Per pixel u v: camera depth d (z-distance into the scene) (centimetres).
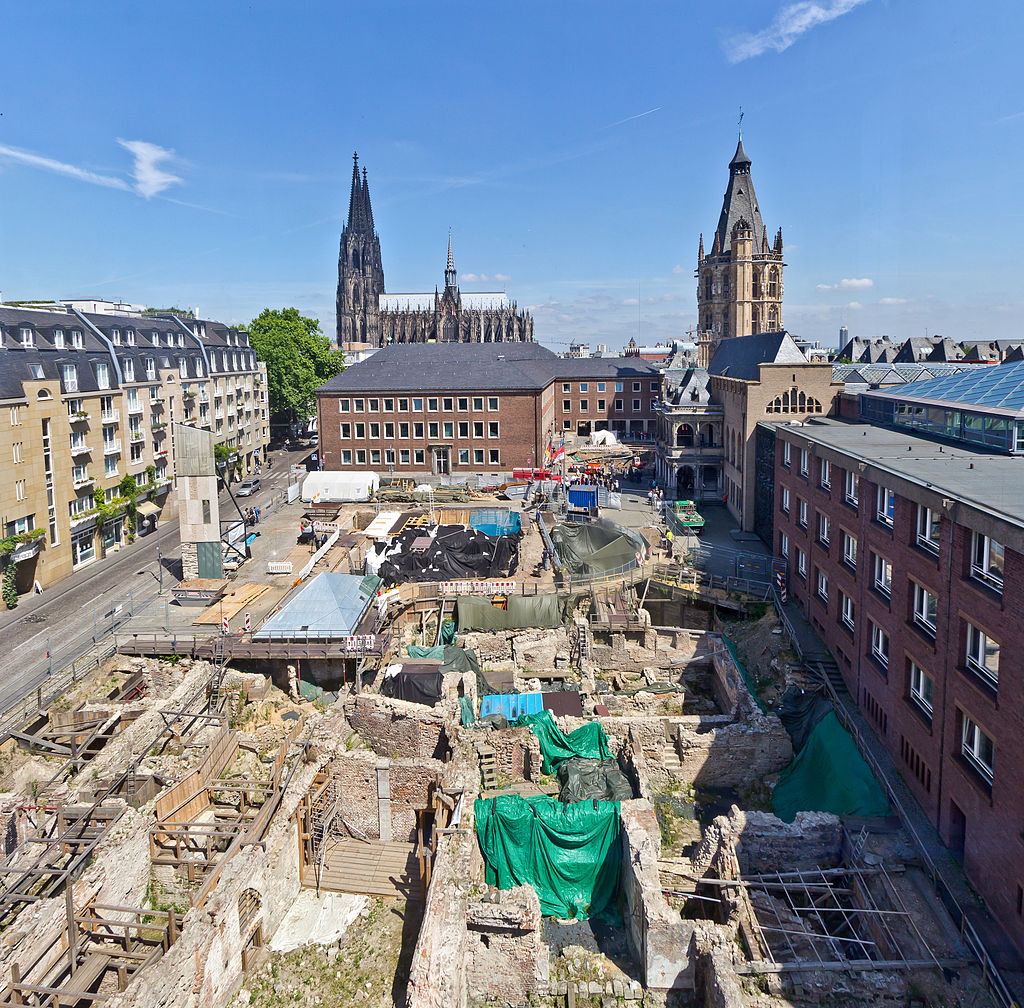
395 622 5125
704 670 4544
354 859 3039
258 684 4291
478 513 7194
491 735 3391
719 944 2180
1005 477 3038
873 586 3528
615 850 2719
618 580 5381
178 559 6988
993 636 2344
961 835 2631
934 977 2106
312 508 8112
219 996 2308
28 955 2186
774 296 14350
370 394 9850
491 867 2739
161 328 9906
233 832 2788
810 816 2741
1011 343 15412
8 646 4906
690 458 8269
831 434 4766
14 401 5850
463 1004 2161
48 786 3241
